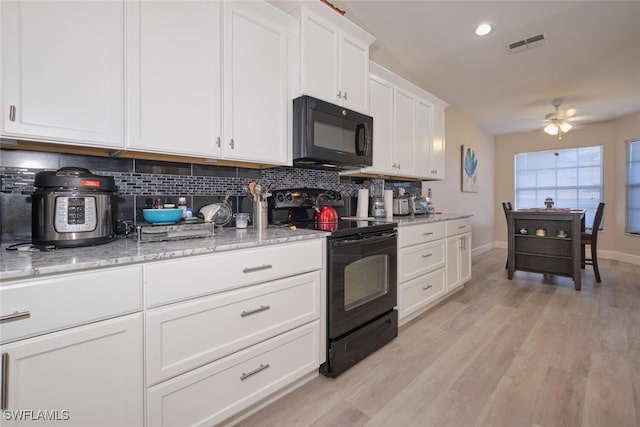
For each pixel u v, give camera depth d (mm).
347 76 2156
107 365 1000
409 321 2518
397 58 3387
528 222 3838
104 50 1196
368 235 1985
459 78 3791
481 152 5707
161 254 1094
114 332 1008
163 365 1118
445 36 2979
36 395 879
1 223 1237
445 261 2930
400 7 2602
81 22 1142
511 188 6281
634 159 4824
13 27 1009
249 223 2014
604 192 5262
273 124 1776
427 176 3217
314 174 2518
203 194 1830
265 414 1437
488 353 1993
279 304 1490
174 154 1412
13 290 839
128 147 1261
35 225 1152
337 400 1535
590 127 5395
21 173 1281
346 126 2127
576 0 2426
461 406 1486
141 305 1064
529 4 2504
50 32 1077
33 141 1102
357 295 1919
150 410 1091
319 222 2115
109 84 1210
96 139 1181
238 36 1604
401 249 2340
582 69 3469
